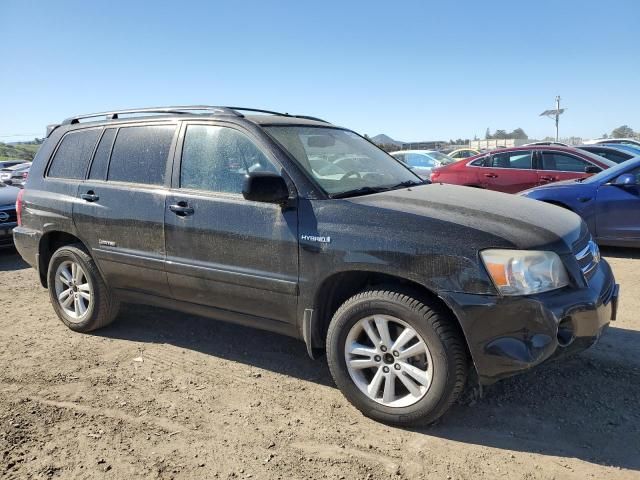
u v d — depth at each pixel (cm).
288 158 354
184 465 282
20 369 402
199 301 396
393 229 308
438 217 309
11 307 565
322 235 324
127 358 422
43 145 508
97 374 393
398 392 324
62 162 483
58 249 478
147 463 284
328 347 332
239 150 376
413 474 274
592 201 719
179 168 400
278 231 341
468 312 286
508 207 341
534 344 284
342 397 355
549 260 293
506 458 286
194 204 380
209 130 394
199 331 479
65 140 489
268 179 324
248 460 286
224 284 371
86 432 313
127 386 373
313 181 345
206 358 421
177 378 386
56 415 333
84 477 273
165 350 438
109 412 337
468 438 305
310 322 337
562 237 308
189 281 389
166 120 420
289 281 340
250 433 312
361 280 338
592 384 361
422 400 304
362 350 324
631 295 545
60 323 509
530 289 284
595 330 307
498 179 1007
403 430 314
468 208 326
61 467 280
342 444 300
